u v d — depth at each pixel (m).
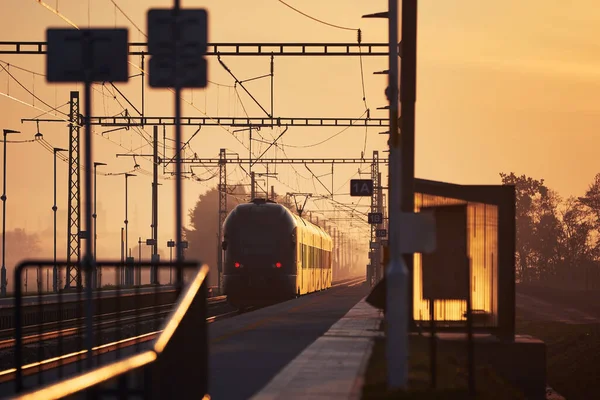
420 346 46.69
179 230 40.97
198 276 26.08
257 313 83.25
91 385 15.66
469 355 34.00
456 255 46.28
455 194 50.47
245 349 48.25
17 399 13.32
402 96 46.06
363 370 38.12
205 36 39.34
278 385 33.41
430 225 33.59
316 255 131.12
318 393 31.27
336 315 79.81
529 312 140.38
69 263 29.52
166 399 24.20
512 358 48.38
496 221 50.62
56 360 43.16
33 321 76.12
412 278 49.94
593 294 190.12
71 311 84.69
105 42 31.97
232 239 102.38
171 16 39.38
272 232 102.12
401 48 46.47
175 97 39.78
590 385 80.69
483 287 50.56
